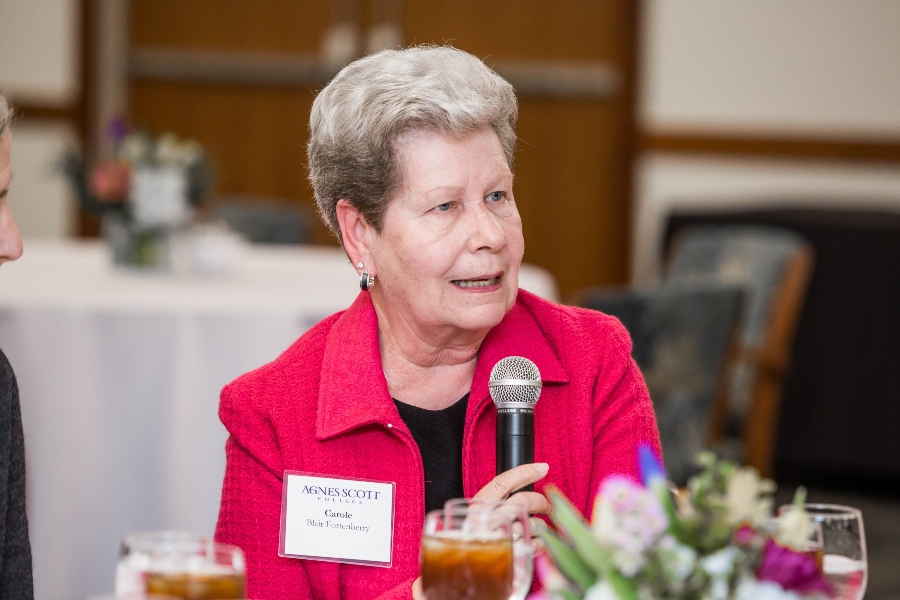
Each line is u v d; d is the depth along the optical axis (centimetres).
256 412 420
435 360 421
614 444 427
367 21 1908
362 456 414
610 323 451
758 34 1880
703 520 254
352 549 400
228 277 992
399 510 406
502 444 377
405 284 398
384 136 387
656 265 1784
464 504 313
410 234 390
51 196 1873
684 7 1891
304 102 1923
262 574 411
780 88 1880
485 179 389
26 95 1867
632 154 1916
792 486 1556
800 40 1869
